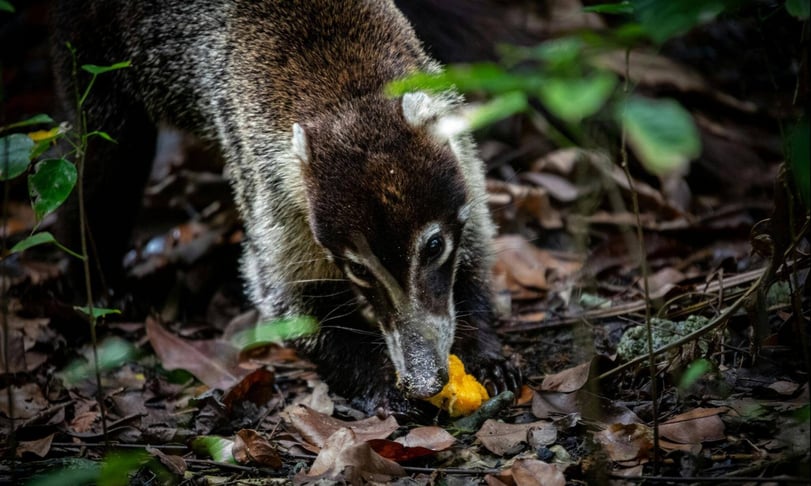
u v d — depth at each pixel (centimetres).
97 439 864
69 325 1129
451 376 855
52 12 1211
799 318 687
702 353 824
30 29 1884
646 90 1375
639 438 725
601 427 761
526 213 1270
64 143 1188
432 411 881
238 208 1073
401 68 951
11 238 1393
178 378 1010
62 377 1013
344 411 910
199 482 761
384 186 822
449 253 848
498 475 698
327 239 847
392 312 833
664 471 686
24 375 1002
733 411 744
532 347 1004
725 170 1319
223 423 892
